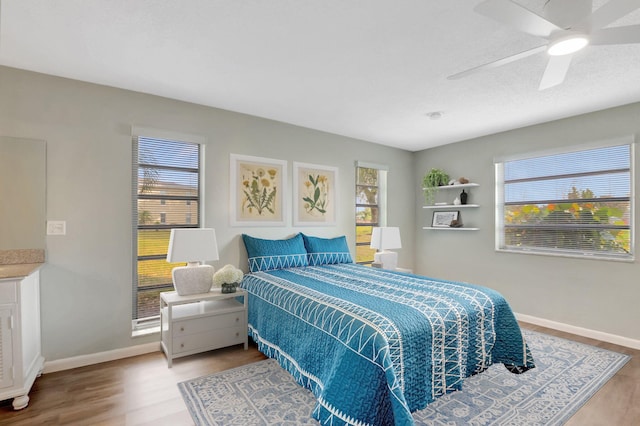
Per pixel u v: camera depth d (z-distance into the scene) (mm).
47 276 2590
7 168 2477
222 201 3461
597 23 1545
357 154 4637
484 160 4438
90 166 2770
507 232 4246
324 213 4273
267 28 1984
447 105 3309
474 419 1957
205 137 3346
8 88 2486
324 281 2861
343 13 1833
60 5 1760
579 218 3586
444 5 1763
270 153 3811
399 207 5156
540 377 2480
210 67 2504
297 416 1965
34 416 1980
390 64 2447
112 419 1952
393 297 2283
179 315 2738
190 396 2186
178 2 1742
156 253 3146
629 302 3186
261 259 3475
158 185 3162
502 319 2453
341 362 1809
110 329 2832
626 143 3211
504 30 2002
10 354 2055
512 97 3082
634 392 2277
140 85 2842
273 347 2629
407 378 1773
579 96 3037
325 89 2926
